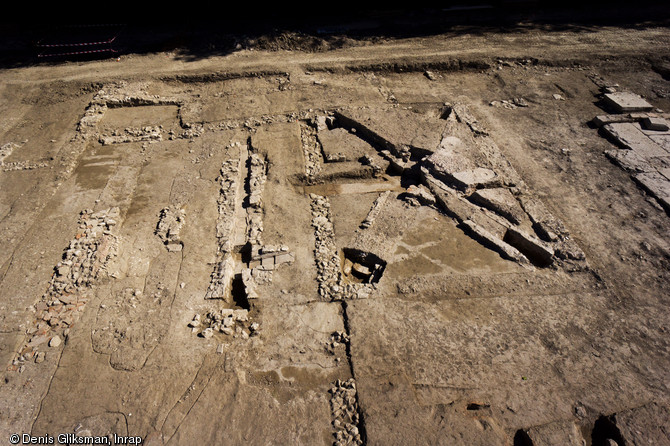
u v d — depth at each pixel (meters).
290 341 5.64
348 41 13.40
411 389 5.07
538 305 6.02
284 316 5.92
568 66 12.17
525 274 6.42
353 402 5.00
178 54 12.85
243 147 9.27
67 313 5.88
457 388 5.08
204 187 8.13
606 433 4.79
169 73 11.65
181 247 6.95
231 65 12.09
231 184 8.08
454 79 11.88
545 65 12.23
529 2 15.41
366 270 6.79
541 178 8.37
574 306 6.01
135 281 6.36
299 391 5.14
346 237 7.09
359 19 14.88
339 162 8.79
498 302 6.05
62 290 6.16
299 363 5.41
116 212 7.47
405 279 6.32
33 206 7.76
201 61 12.39
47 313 5.88
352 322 5.77
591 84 11.47
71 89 11.20
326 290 6.18
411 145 8.75
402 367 5.29
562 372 5.25
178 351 5.50
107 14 14.43
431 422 4.76
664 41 12.91
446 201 7.57
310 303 6.08
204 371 5.30
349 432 4.74
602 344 5.55
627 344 5.55
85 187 8.22
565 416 4.85
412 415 4.82
